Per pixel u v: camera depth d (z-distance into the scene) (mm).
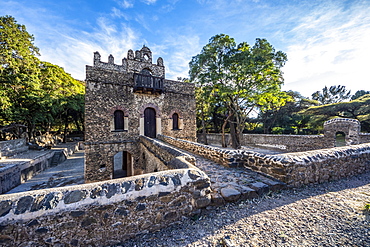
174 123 14625
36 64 15008
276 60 16406
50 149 18719
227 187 3967
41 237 2137
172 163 4242
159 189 2799
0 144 12594
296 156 4461
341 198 3654
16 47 12133
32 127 19078
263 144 19266
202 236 2557
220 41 15273
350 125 11617
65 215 2236
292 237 2430
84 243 2307
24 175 11898
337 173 4930
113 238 2445
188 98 15188
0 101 11328
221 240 2430
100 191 2475
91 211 2355
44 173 14148
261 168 5027
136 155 12328
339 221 2783
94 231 2357
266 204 3465
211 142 27453
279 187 4109
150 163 8711
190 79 18766
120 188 2578
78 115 28484
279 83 16391
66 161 18703
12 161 12023
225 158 6031
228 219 2977
